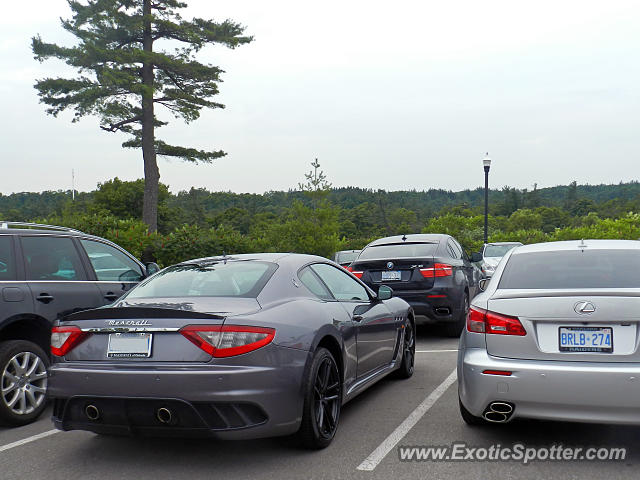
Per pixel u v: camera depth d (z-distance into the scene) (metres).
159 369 3.73
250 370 3.74
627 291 3.88
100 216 16.50
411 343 6.85
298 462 4.07
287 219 23.02
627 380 3.69
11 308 5.23
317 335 4.31
